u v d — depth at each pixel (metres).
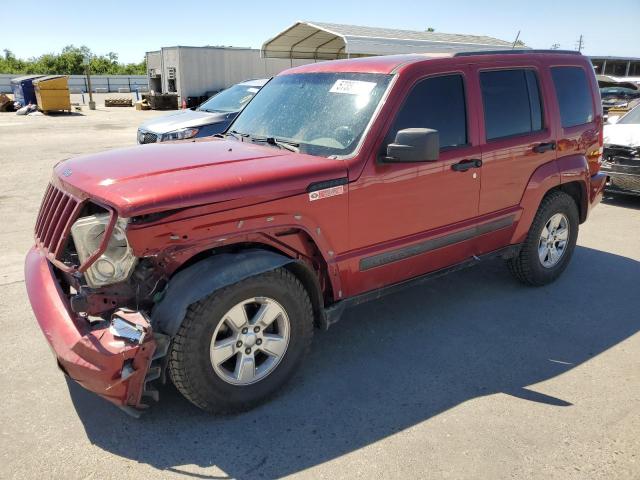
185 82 27.23
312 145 3.80
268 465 2.88
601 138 5.63
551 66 5.02
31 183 9.96
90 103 30.95
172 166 3.30
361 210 3.63
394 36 21.83
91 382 2.77
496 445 3.03
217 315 3.03
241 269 3.06
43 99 26.56
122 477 2.77
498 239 4.71
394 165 3.74
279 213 3.23
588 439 3.09
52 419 3.22
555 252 5.38
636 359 4.00
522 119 4.72
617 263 6.07
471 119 4.27
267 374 3.36
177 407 3.36
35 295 3.17
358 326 4.49
